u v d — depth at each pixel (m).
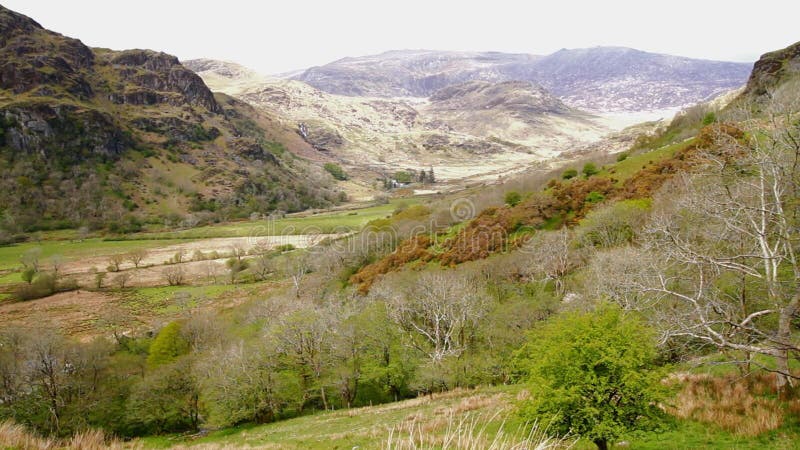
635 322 13.92
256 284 97.75
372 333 45.28
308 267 100.19
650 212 47.53
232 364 44.84
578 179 81.38
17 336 59.41
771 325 20.70
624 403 12.88
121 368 54.34
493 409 23.12
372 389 47.28
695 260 16.88
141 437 45.19
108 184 192.62
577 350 13.23
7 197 161.50
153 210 189.00
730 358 19.45
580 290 40.69
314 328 45.94
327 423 33.00
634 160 78.94
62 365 47.78
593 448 15.30
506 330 41.25
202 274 105.38
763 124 18.25
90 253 125.38
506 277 57.69
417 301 51.38
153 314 81.94
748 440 14.20
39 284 91.81
